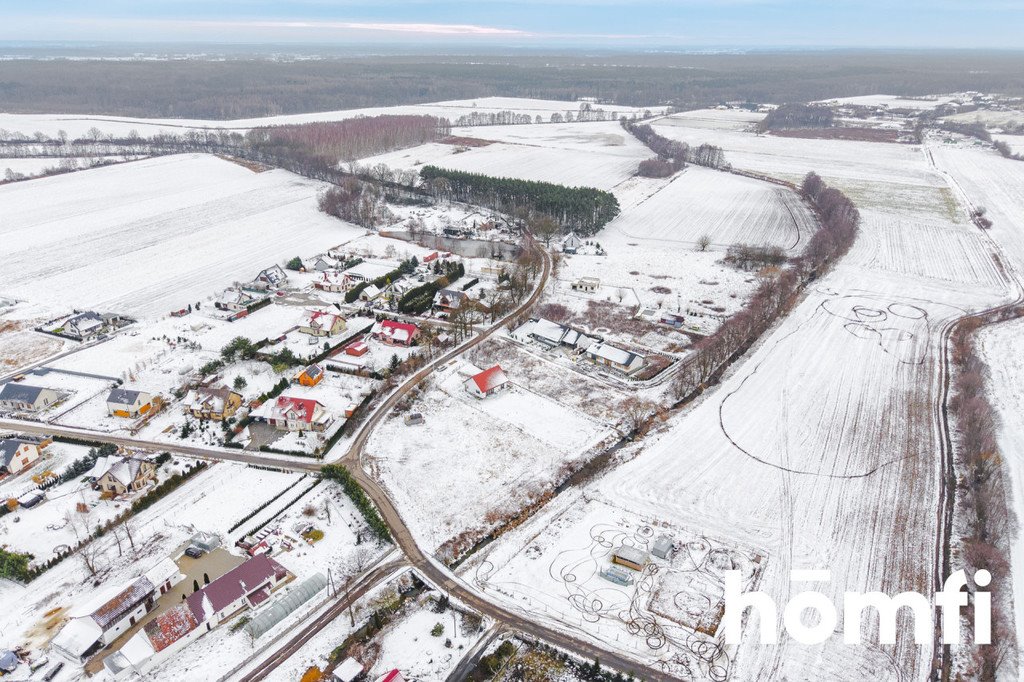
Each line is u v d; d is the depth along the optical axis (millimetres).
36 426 87562
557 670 54469
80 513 71625
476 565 65562
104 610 56781
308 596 61531
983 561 64938
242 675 53938
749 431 87562
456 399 95438
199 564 64688
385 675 53094
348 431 87312
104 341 111250
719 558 66062
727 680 53375
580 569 64812
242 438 85375
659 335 115188
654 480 78062
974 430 84375
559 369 103812
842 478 78250
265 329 116250
